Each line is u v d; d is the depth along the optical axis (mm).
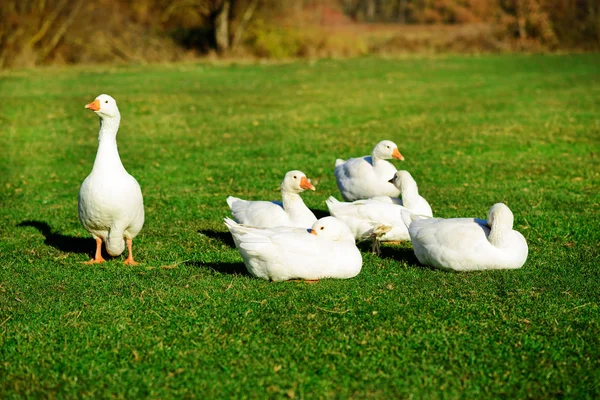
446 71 19188
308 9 24797
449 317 5016
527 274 5457
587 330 4910
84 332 4926
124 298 5234
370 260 5742
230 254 5887
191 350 4785
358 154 8977
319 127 11086
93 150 9398
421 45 25328
